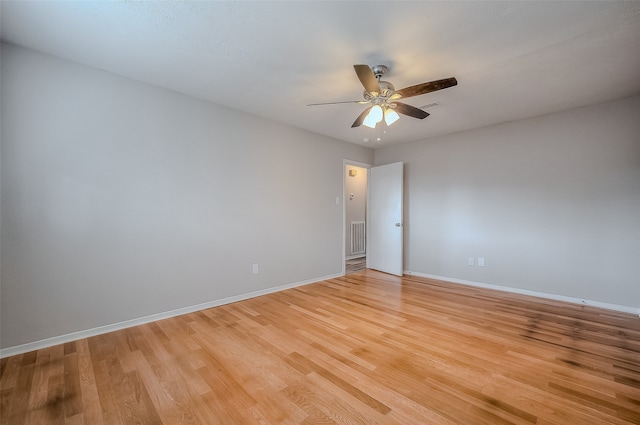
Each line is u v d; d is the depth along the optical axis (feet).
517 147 12.43
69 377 6.06
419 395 5.50
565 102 10.39
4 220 6.88
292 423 4.79
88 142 7.98
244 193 11.50
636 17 5.79
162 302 9.34
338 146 15.61
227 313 9.88
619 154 10.25
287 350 7.23
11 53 6.95
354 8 5.61
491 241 13.17
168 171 9.46
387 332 8.30
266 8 5.63
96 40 6.78
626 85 9.01
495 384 5.84
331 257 15.30
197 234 10.16
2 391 5.57
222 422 4.82
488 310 10.16
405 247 16.37
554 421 4.81
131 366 6.49
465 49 6.98
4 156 6.87
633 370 6.32
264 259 12.21
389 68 7.89
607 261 10.49
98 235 8.16
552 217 11.62
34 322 7.23
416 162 15.87
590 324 8.91
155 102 9.16
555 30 6.24
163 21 6.08
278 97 10.04
